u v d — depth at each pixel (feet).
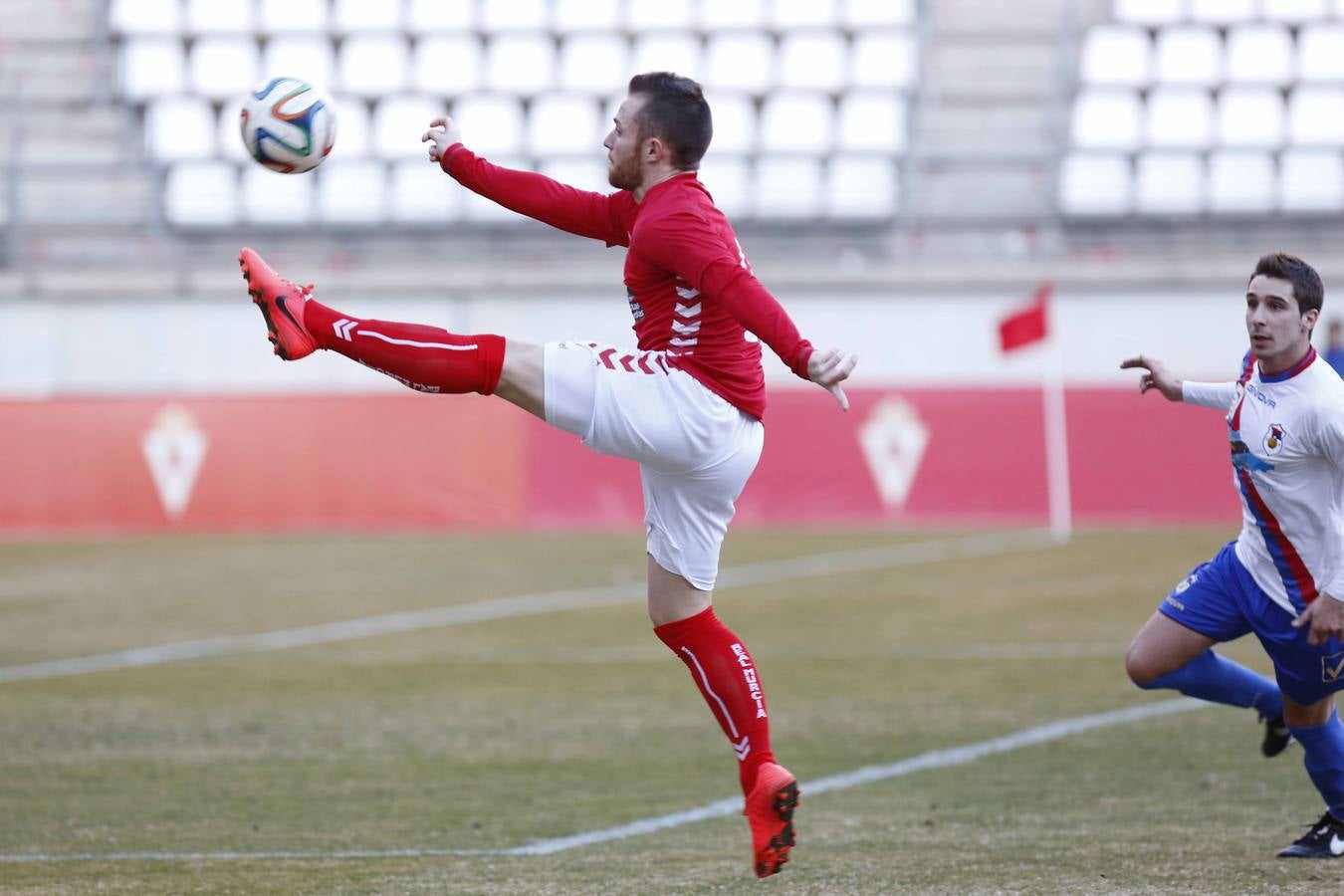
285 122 52.19
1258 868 51.90
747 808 47.91
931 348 242.17
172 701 91.76
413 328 46.93
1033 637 112.98
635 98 47.55
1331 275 238.27
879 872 52.29
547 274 243.60
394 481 199.93
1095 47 280.92
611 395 46.60
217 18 280.72
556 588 143.54
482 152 269.85
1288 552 52.49
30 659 107.76
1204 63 279.69
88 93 274.98
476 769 72.79
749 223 262.06
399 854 56.13
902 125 272.92
